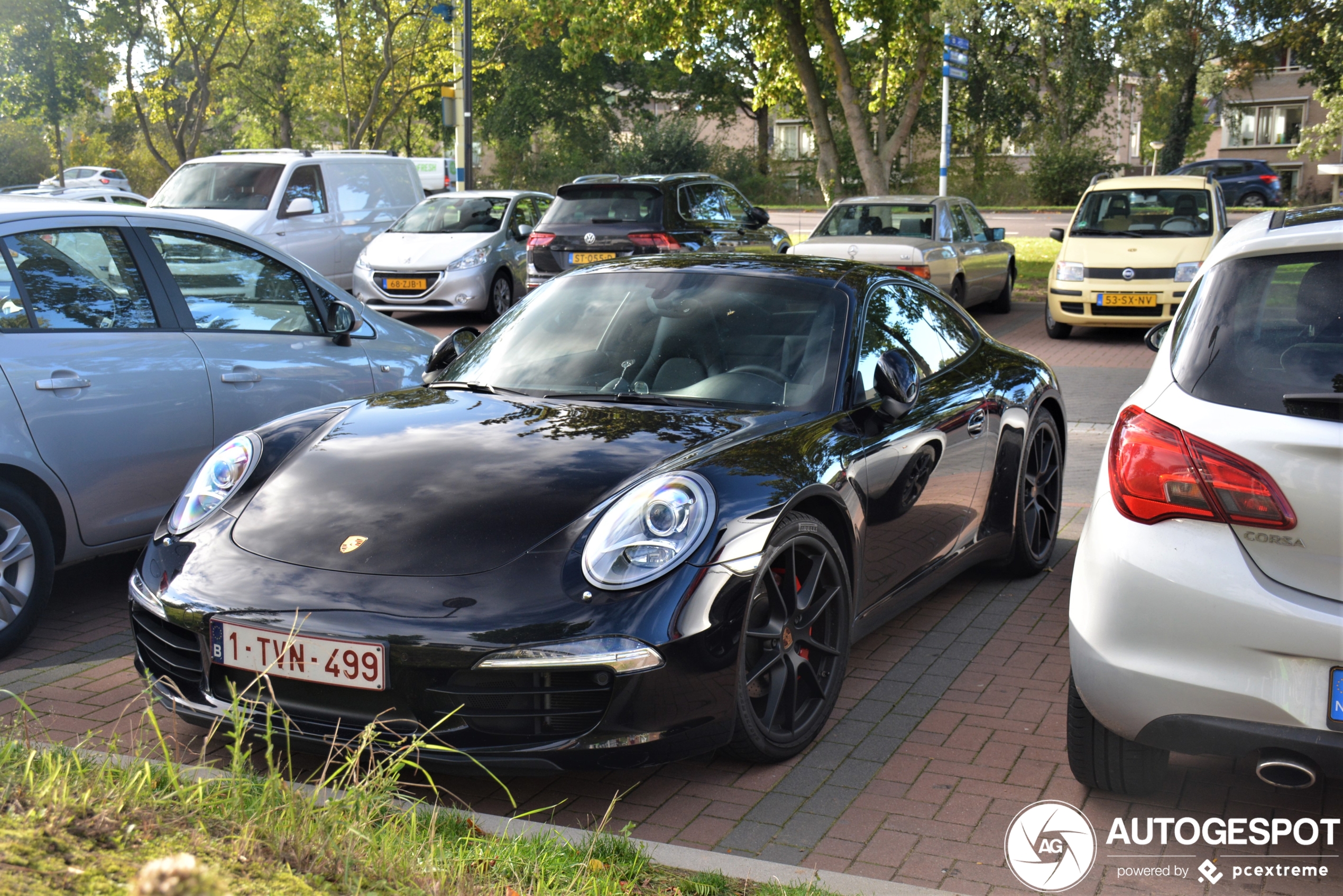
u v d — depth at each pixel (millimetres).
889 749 3594
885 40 20531
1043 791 3303
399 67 36312
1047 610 4996
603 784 3359
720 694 3170
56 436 4516
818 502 3656
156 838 2320
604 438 3654
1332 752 2578
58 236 4781
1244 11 43906
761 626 3404
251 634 3127
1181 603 2705
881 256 12648
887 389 4059
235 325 5391
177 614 3250
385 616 3029
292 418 4051
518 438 3691
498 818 2936
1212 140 61531
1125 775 3139
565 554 3143
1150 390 2957
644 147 52406
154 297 5070
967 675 4230
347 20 35031
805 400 4043
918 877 2836
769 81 25500
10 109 29453
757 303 4430
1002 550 5188
